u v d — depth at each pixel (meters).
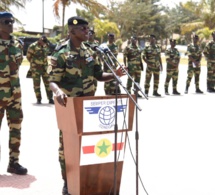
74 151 4.00
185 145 6.94
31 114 9.55
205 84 18.59
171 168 5.65
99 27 48.66
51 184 4.90
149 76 13.77
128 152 6.37
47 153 6.26
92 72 4.23
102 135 4.01
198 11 51.31
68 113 3.93
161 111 10.43
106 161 4.10
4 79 4.93
